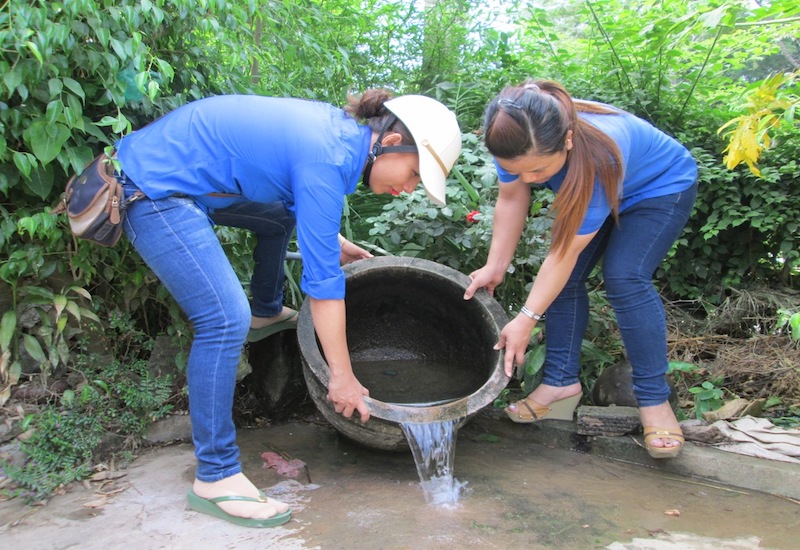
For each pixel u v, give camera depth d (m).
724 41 4.36
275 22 3.05
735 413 2.79
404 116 2.03
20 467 2.29
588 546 2.00
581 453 2.77
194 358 2.06
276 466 2.55
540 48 4.97
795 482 2.35
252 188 2.09
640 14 4.50
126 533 2.02
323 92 4.20
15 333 2.57
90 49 2.23
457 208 3.23
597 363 3.24
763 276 4.11
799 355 3.39
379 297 3.01
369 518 2.15
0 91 2.09
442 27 4.77
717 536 2.08
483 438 2.93
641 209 2.41
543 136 2.00
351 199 3.78
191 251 2.01
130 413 2.59
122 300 2.82
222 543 1.97
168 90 2.60
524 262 3.10
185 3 2.33
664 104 4.31
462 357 2.97
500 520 2.16
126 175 2.02
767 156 3.86
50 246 2.46
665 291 4.28
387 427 2.28
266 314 2.92
